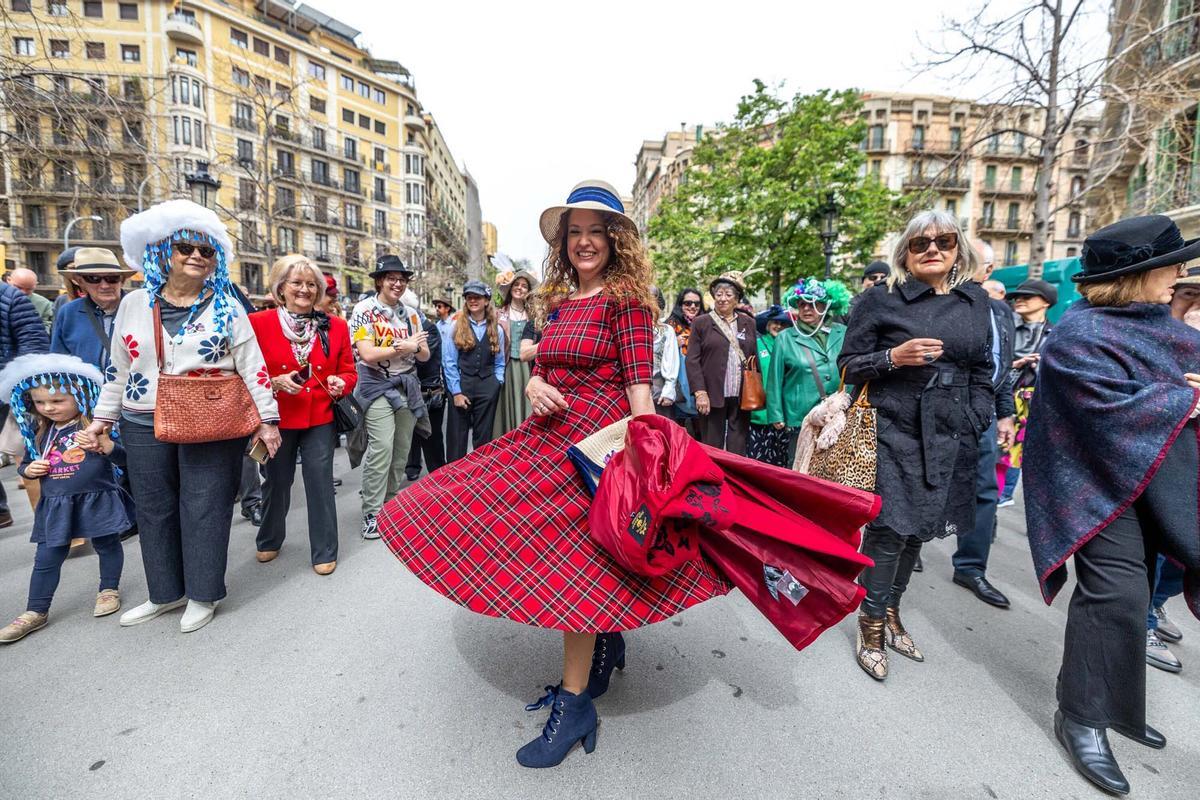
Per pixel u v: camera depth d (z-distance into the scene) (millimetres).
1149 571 1939
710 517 1451
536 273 5609
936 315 2330
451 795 1626
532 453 1851
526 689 2139
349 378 3330
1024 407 4387
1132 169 9867
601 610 1584
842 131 17375
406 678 2201
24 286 5590
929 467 2266
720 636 2623
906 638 2514
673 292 19828
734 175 19141
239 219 14828
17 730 1885
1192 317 2939
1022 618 2869
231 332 2543
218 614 2727
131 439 2512
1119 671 1771
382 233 48062
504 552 1675
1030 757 1839
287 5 42625
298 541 3758
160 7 27859
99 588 2941
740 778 1713
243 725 1918
